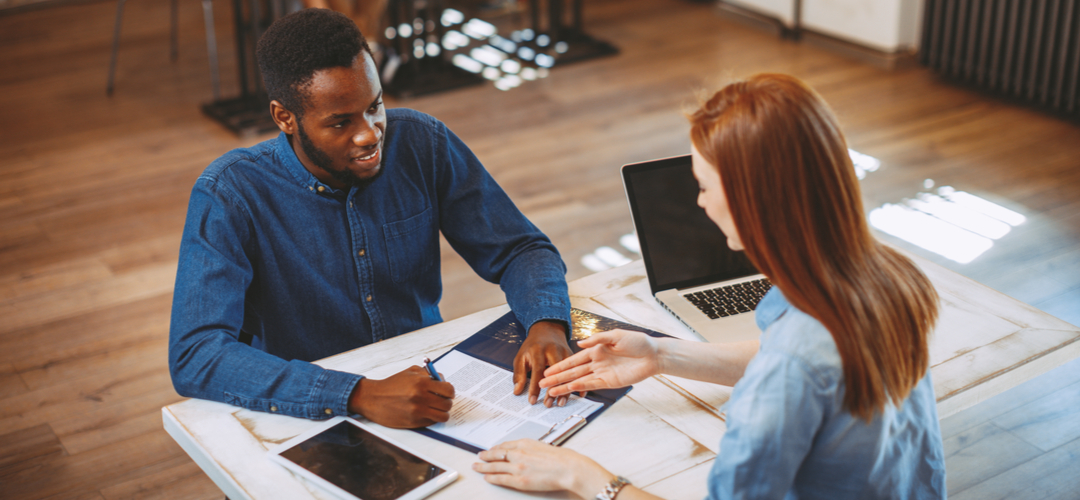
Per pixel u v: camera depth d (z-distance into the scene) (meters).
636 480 0.97
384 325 1.43
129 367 2.36
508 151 3.74
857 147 3.59
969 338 1.23
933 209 3.03
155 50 5.27
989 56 4.07
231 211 1.26
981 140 3.59
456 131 3.97
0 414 2.17
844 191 0.77
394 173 1.39
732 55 4.87
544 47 5.06
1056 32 3.69
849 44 4.74
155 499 1.89
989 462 1.90
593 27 5.54
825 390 0.77
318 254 1.35
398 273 1.43
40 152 3.83
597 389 1.14
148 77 4.80
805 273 0.78
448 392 1.09
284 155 1.31
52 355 2.42
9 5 6.20
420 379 1.09
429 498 0.95
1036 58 3.79
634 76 4.61
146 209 3.29
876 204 3.10
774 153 0.76
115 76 4.82
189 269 1.23
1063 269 2.61
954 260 2.70
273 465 1.01
